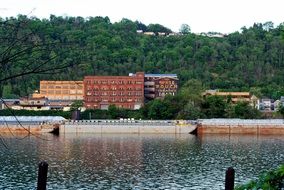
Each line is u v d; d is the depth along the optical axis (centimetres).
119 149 13738
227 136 19262
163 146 14712
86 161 11031
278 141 16762
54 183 8256
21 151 12838
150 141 16562
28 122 19950
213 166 10356
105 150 13412
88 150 13350
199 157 11900
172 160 11338
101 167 10150
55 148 13762
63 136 18588
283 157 11906
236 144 15525
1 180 8456
